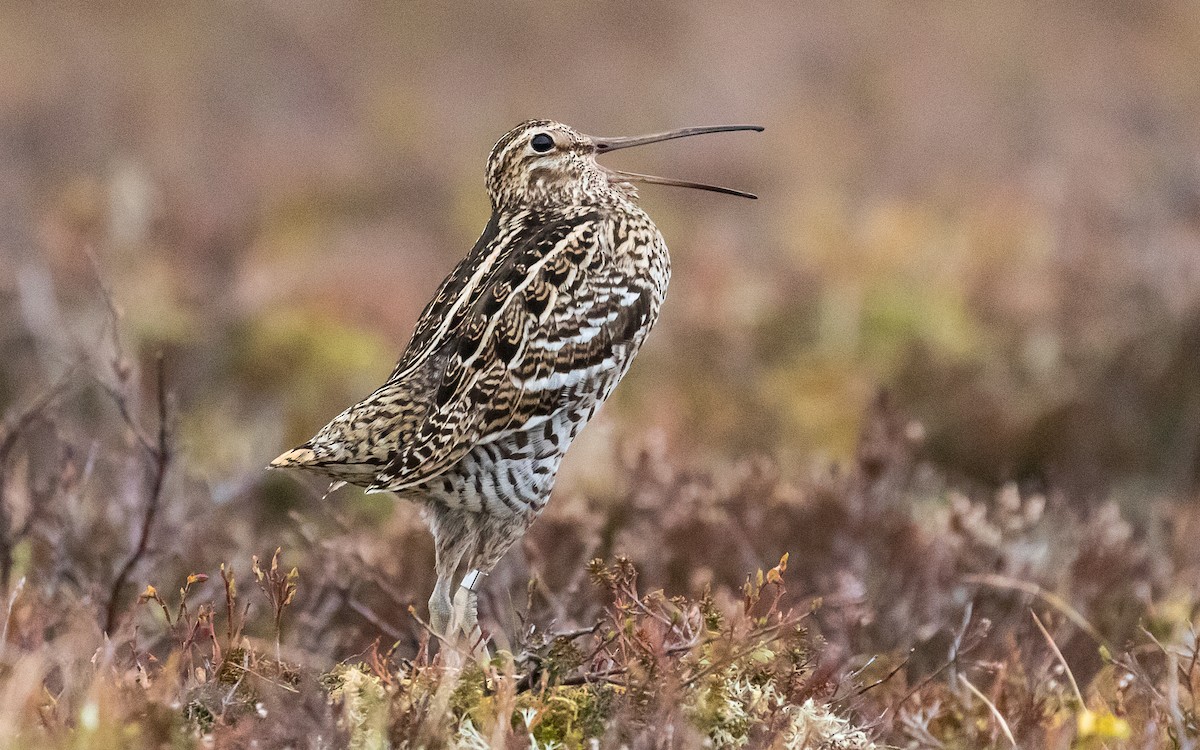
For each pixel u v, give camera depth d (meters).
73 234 17.77
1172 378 15.37
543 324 9.30
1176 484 14.42
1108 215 20.83
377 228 22.97
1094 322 16.80
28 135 25.53
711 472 12.79
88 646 8.39
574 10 34.34
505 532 9.38
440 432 9.03
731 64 30.88
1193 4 35.06
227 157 25.06
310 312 16.83
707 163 25.95
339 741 7.36
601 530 11.73
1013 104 28.88
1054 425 14.71
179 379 15.56
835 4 35.00
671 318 17.59
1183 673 8.66
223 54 30.86
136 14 32.81
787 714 7.80
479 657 8.41
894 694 8.76
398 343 17.59
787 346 17.34
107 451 12.60
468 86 30.38
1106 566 10.83
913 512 12.14
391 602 10.63
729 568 11.03
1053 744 8.05
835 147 26.75
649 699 7.66
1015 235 19.33
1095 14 34.94
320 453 9.02
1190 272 16.84
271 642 9.00
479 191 23.88
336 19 32.72
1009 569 10.80
